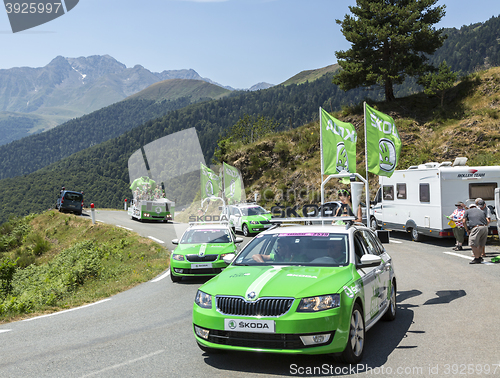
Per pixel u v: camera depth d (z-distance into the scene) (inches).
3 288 560.4
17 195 6471.5
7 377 191.5
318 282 195.3
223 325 189.5
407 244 699.4
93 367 201.6
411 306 315.0
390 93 1547.7
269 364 198.5
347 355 191.3
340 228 248.4
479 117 1290.6
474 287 370.6
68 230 1354.6
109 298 403.5
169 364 202.4
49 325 298.0
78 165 7618.1
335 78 1560.0
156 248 815.7
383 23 1489.9
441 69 1446.9
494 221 653.3
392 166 485.7
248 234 877.8
